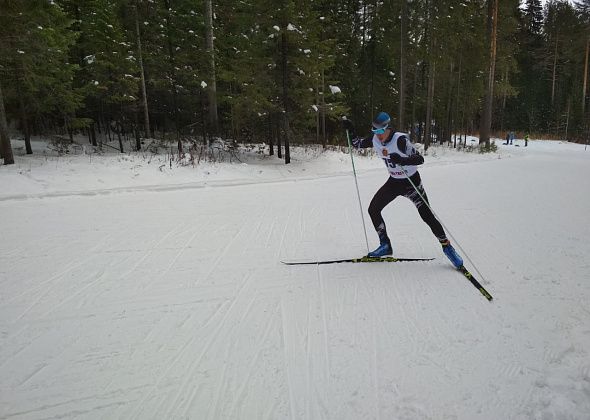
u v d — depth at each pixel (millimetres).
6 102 14742
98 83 15117
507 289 3920
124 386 2541
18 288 3918
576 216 6984
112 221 6441
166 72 16234
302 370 2689
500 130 46500
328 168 14719
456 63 26219
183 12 15820
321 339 3066
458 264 4344
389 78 26344
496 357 2799
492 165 16672
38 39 11367
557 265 4562
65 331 3174
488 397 2402
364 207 7727
